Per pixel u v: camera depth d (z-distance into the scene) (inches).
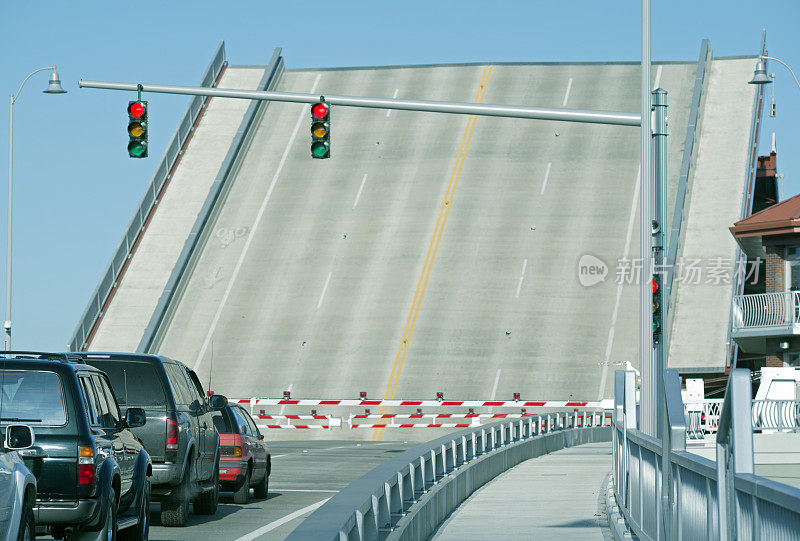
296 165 3880.4
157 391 964.0
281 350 3336.6
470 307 3319.4
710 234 3479.3
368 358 3257.9
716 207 3550.7
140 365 964.6
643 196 1182.3
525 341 3221.0
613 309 3257.9
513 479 1561.3
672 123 3769.7
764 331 2517.2
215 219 3786.9
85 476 698.2
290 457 1966.0
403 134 3841.0
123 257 3732.8
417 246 3506.4
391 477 694.5
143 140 1374.3
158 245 3791.8
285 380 3253.0
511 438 1877.5
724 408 415.8
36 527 730.8
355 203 3686.0
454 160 3705.7
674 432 548.4
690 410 1942.7
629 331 3196.4
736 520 405.4
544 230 3449.8
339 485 1434.5
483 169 3651.6
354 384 3198.8
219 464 1167.6
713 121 3806.6
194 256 3659.0
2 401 707.4
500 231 3476.9
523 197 3545.8
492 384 3129.9
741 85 3907.5
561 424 2436.0
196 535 940.0
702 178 3646.7
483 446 1551.4
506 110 1228.5
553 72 3905.0
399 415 2847.0
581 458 2038.6
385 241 3548.2
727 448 423.5
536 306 3292.3
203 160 4067.4
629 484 853.2
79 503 695.1
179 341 3435.0
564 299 3294.8
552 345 3198.8
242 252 3659.0
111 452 740.0
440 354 3228.3
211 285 3582.7
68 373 714.2
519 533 949.2
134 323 3540.8
